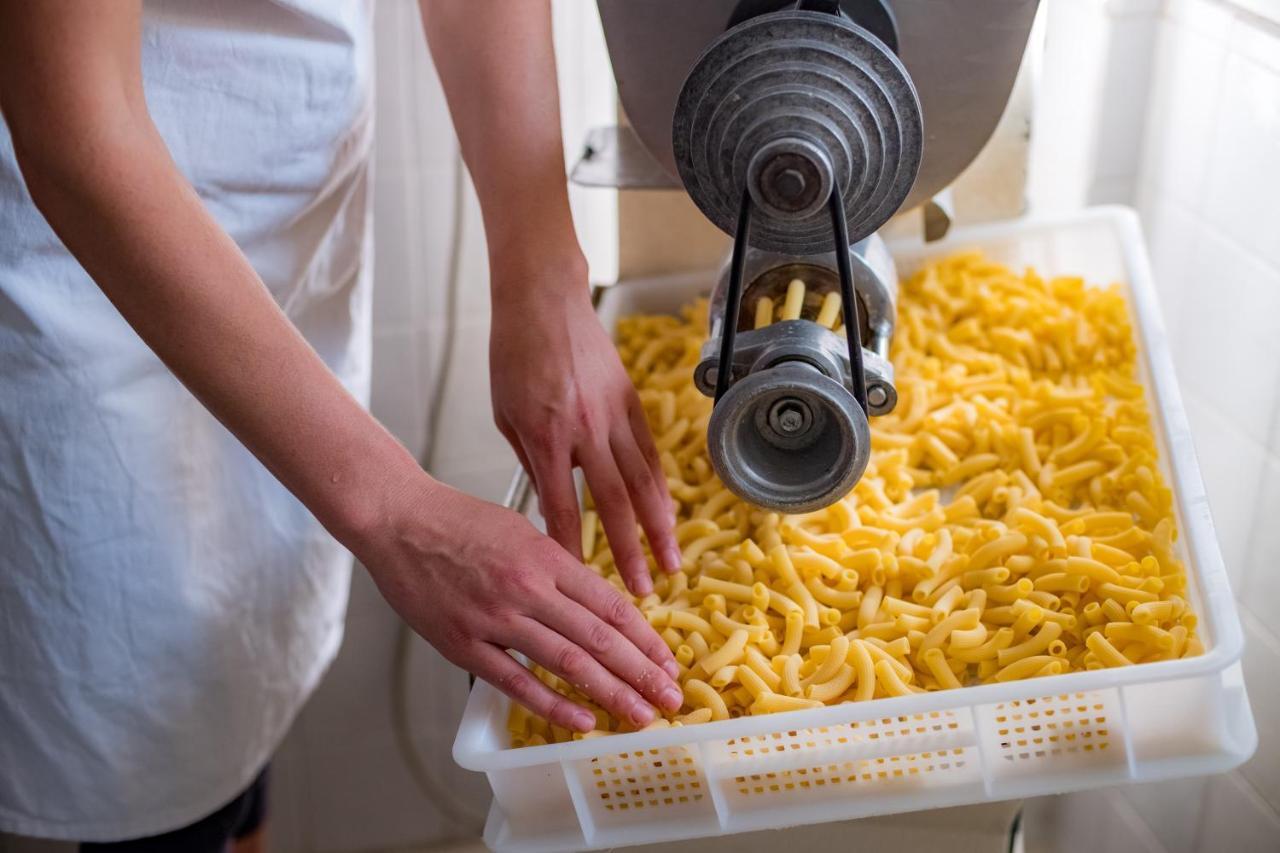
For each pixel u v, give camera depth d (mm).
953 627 753
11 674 942
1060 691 663
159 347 671
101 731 964
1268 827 1072
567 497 781
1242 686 734
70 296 832
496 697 748
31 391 853
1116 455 880
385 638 1497
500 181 825
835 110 603
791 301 696
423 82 1264
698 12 742
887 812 693
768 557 821
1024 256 1103
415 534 683
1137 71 1179
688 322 1079
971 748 688
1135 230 1062
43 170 629
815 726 668
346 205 993
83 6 598
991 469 905
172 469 919
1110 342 993
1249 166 1027
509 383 794
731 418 602
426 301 1369
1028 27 735
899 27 737
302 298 1004
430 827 1624
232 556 988
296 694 1095
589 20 1267
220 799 1041
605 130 971
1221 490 1124
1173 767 692
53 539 898
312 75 885
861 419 595
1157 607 741
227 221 893
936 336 1020
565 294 803
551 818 716
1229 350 1087
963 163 812
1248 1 999
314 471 678
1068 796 1388
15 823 1000
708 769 691
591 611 687
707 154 628
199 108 847
